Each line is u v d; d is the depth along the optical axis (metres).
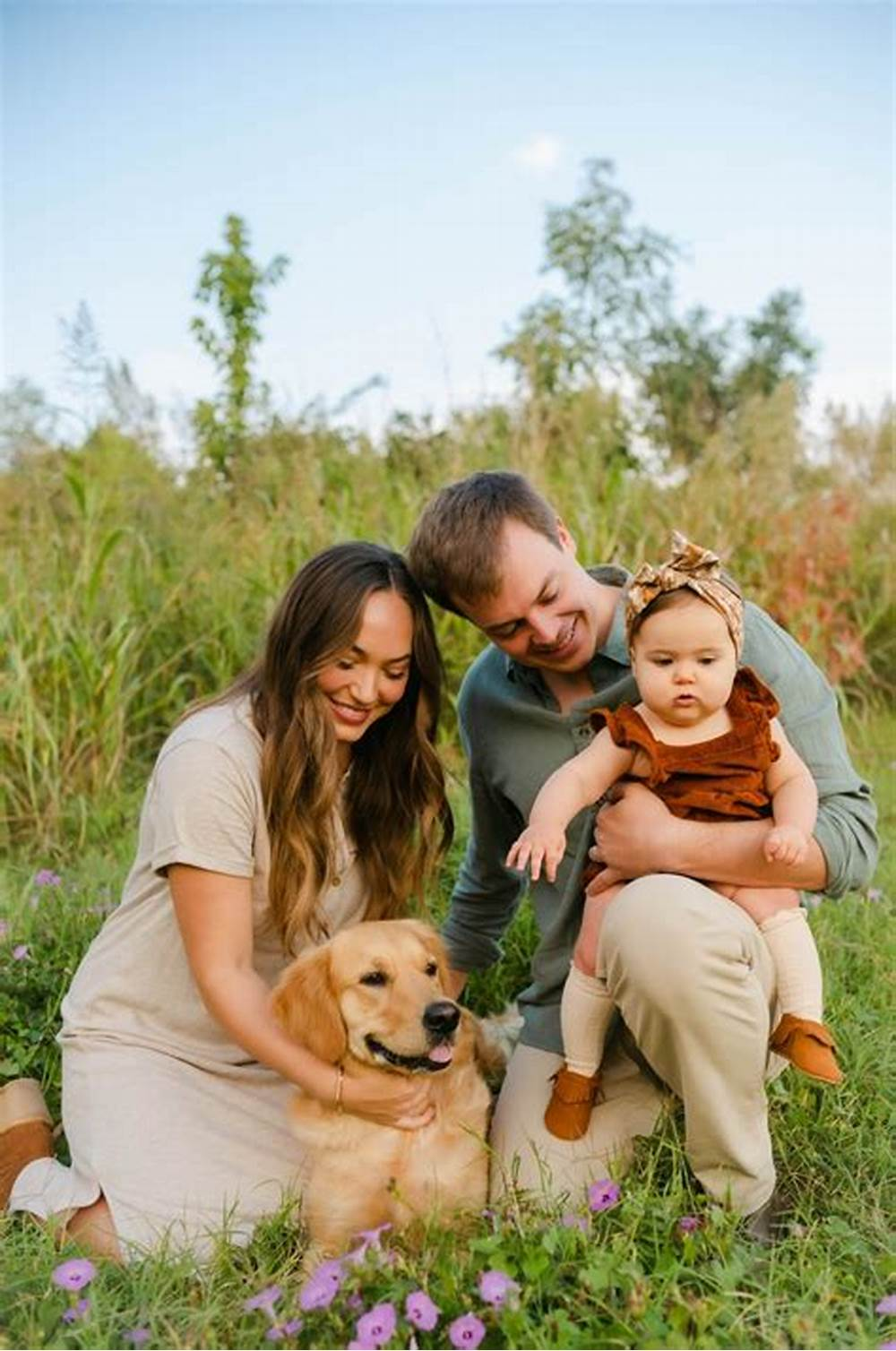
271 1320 2.38
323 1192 2.90
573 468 8.27
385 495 7.97
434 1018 2.88
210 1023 3.30
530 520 3.15
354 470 8.52
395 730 3.49
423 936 3.15
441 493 3.28
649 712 3.02
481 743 3.54
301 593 3.19
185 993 3.29
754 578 8.27
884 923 4.46
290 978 3.02
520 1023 3.90
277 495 8.55
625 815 2.93
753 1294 2.48
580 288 15.59
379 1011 2.93
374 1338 2.21
